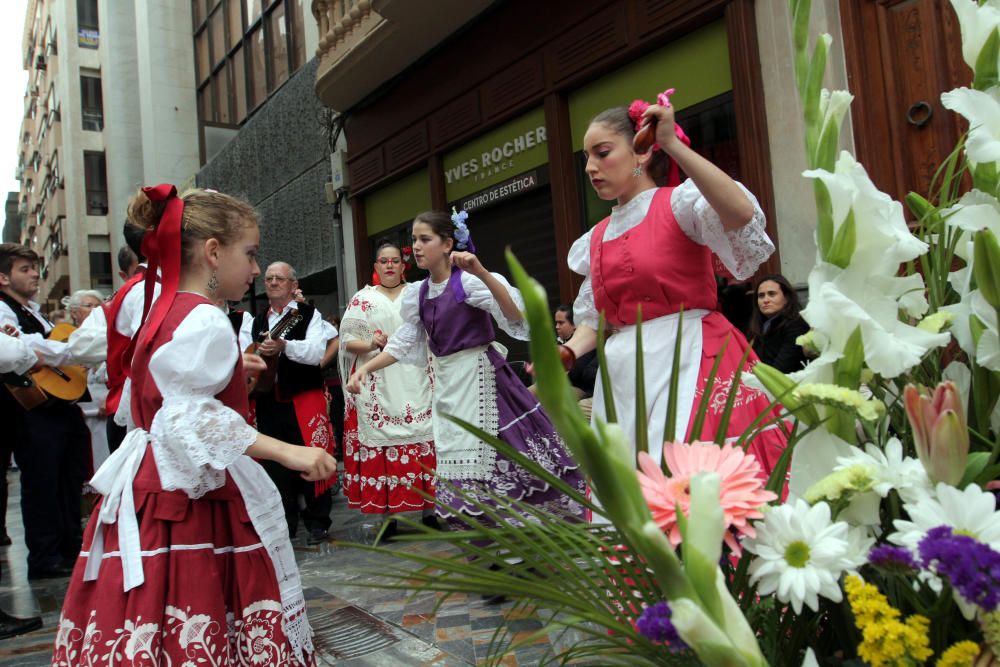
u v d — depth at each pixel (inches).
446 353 141.2
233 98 576.7
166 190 78.4
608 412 27.1
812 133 30.4
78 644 74.7
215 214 82.0
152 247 82.3
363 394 195.8
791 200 181.2
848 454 29.0
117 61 808.3
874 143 168.6
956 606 26.9
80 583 75.7
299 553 185.0
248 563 77.4
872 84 169.2
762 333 156.0
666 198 78.5
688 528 20.0
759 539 26.7
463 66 289.6
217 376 75.1
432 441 194.5
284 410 197.0
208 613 73.2
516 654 99.4
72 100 968.3
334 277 425.4
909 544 24.5
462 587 28.4
